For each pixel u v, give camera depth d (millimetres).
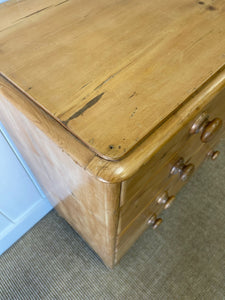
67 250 960
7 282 890
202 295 865
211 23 464
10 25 462
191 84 360
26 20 473
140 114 324
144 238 988
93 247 807
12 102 361
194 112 346
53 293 868
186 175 582
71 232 1003
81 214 588
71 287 880
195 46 417
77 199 507
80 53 408
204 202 1087
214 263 933
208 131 466
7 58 404
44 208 1014
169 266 925
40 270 916
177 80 365
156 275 906
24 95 362
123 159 289
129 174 283
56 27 458
